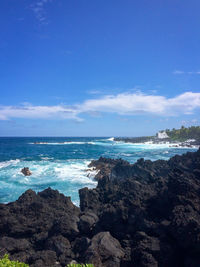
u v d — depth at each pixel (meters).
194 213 10.85
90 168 39.31
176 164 27.70
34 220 15.39
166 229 11.07
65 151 81.88
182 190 12.80
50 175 33.62
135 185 17.44
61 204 17.52
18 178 31.25
